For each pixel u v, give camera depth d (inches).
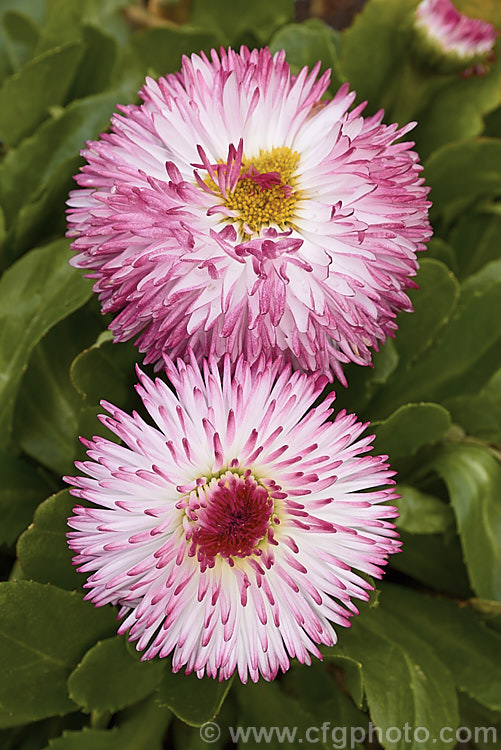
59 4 11.0
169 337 7.9
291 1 11.5
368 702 8.6
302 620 7.8
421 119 11.3
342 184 8.0
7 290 9.5
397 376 10.1
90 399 9.0
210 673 7.9
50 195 9.9
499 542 9.5
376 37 10.7
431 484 10.2
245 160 8.3
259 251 7.7
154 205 7.8
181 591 7.7
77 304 9.1
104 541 7.8
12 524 9.4
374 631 9.1
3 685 8.4
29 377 9.5
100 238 8.1
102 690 8.7
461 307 10.0
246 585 7.8
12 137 10.7
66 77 10.5
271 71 8.2
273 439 7.7
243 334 7.9
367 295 7.9
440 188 11.0
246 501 7.7
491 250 11.4
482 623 9.3
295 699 9.6
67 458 9.6
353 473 7.9
